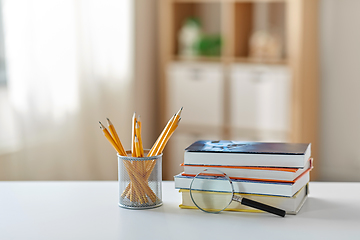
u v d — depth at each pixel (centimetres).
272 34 312
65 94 227
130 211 87
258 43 297
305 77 282
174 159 306
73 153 233
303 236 73
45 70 215
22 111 207
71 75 229
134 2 276
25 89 207
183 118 302
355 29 302
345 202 93
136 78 284
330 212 86
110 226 79
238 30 304
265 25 313
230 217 83
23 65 205
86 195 99
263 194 84
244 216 83
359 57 303
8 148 202
